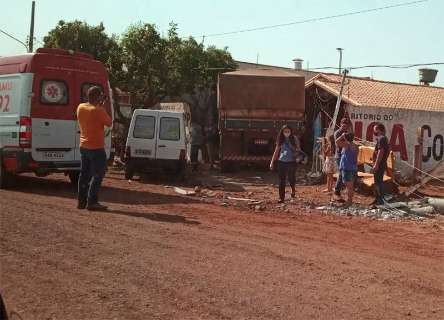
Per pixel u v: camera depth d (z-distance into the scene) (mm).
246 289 5953
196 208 11359
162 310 5238
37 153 12273
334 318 5309
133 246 7344
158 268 6461
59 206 10070
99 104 9891
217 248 7605
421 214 12641
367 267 7254
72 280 5910
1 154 12523
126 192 13453
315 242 8727
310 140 24469
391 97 24344
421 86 27953
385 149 13039
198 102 25891
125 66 24312
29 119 12141
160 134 16688
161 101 25953
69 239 7469
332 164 15453
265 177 19688
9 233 7555
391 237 9789
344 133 13000
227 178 19172
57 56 12586
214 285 6004
